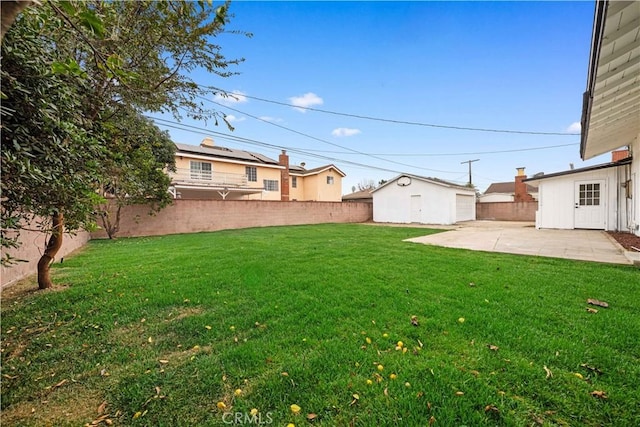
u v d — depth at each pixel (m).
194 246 7.57
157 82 3.06
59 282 4.24
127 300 3.37
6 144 1.69
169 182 10.80
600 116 5.98
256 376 1.87
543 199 11.44
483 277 4.02
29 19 1.58
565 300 3.04
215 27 2.90
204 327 2.63
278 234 10.54
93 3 2.12
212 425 1.49
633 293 3.21
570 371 1.82
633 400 1.55
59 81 1.93
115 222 10.13
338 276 4.15
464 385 1.69
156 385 1.83
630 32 3.05
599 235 8.75
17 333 2.63
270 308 2.99
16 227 2.04
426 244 7.44
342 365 1.94
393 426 1.42
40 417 1.59
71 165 2.23
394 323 2.57
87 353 2.26
